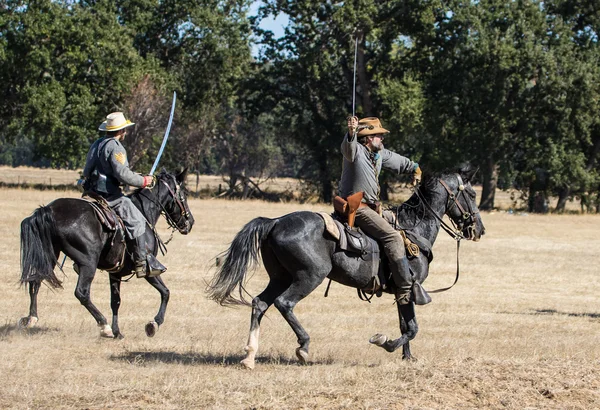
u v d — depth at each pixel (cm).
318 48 5206
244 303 891
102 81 5184
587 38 5262
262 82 5709
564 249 2733
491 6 5153
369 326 1265
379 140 912
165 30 5766
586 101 4872
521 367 836
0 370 849
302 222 873
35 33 4853
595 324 1370
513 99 5006
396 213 948
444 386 765
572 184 5053
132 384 788
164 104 5175
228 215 3538
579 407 718
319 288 1708
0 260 1873
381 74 5634
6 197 3900
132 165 4959
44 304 1348
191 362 930
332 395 734
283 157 7131
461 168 988
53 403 716
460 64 5041
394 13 5228
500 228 3556
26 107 4891
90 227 1010
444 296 1666
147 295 1502
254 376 840
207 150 6188
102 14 5119
